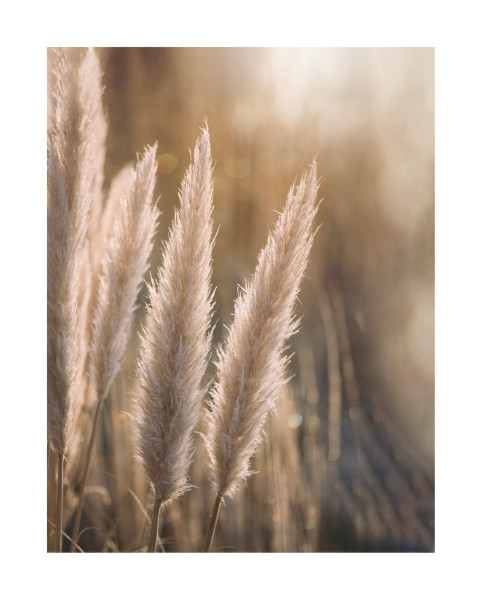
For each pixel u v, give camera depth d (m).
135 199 1.40
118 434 1.68
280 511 1.69
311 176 1.28
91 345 1.46
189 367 1.29
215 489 1.32
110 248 1.41
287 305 1.28
